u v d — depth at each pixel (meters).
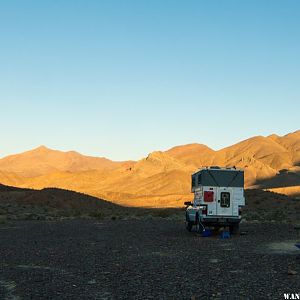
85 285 12.91
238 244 22.33
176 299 11.06
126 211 68.81
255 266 15.30
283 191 131.00
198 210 28.45
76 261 17.36
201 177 27.97
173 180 180.88
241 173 27.94
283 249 19.95
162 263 16.45
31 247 22.14
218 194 27.67
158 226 36.50
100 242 24.12
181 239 25.41
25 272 15.18
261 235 27.16
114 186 191.12
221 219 27.58
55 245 22.94
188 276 13.81
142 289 12.20
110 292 12.00
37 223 41.31
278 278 13.16
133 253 19.45
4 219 46.78
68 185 199.12
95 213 55.03
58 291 12.24
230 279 13.20
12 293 12.16
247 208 63.88
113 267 15.79
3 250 21.05
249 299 10.85
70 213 59.00
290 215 49.66
